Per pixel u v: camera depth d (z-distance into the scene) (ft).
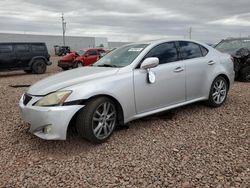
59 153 13.76
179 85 17.83
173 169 11.91
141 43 18.16
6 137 15.99
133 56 16.80
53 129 13.43
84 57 69.67
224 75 20.81
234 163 12.28
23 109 14.49
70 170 12.11
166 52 17.74
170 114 19.11
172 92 17.53
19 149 14.37
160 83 16.76
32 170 12.22
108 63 17.33
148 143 14.66
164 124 17.42
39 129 13.99
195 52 19.44
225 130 16.31
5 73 62.44
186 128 16.71
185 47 18.90
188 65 18.34
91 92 13.97
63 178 11.50
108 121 14.94
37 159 13.20
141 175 11.53
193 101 19.02
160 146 14.26
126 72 15.65
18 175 11.84
